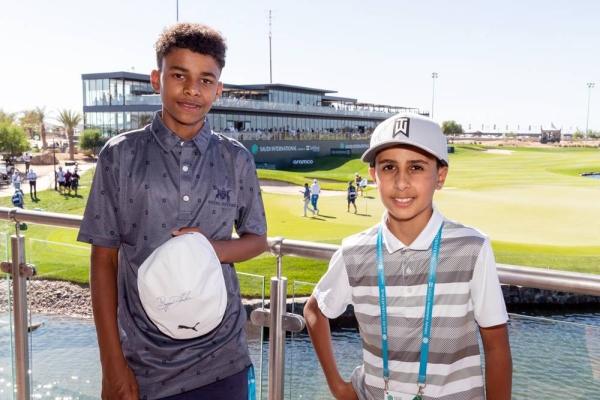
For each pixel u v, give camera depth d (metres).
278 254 2.19
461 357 1.77
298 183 43.22
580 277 1.76
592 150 97.19
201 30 1.88
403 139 1.73
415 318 1.76
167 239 1.88
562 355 1.84
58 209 28.94
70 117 56.81
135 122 55.06
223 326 1.94
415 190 1.75
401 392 1.80
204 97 1.88
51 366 2.74
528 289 7.95
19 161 53.94
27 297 2.81
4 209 2.83
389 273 1.79
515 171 52.88
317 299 1.95
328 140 71.88
